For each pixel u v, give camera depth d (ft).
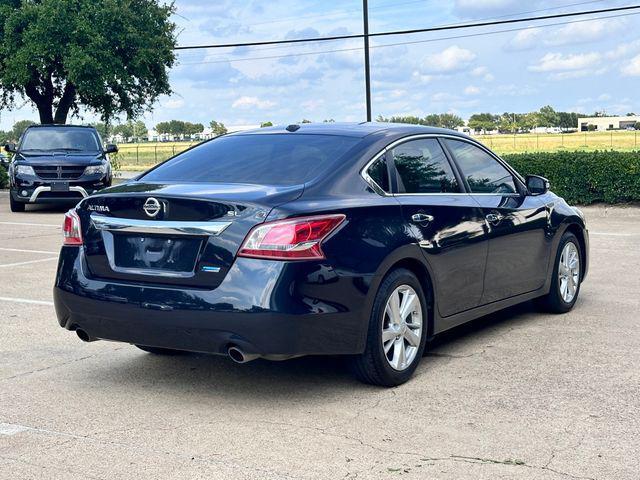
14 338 21.11
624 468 12.04
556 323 22.13
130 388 16.60
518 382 16.60
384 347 16.10
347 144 17.12
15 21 93.25
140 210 15.56
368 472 11.98
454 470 12.01
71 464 12.46
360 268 15.34
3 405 15.49
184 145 388.78
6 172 94.94
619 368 17.58
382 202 16.39
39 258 36.09
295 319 14.42
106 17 94.38
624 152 60.29
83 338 16.80
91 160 60.59
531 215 21.20
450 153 19.27
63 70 97.45
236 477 11.87
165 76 103.71
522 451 12.76
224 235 14.70
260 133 18.71
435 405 15.17
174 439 13.53
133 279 15.58
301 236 14.58
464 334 21.04
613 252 36.50
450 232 17.85
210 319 14.52
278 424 14.23
